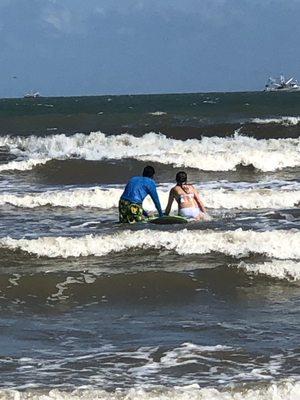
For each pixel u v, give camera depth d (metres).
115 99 169.25
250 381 9.22
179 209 20.41
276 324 11.80
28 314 12.73
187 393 8.52
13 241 16.94
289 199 23.27
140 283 14.31
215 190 24.69
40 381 9.34
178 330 11.62
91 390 8.70
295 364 9.90
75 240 16.91
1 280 14.48
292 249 16.19
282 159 32.78
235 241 16.78
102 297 13.66
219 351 10.52
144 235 17.22
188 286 14.11
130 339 11.18
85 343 11.03
